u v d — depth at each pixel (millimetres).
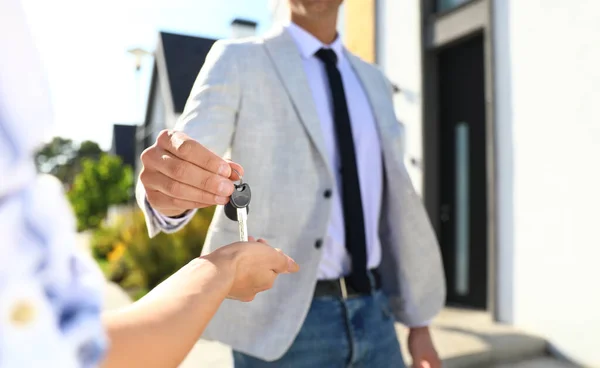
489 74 3432
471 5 3674
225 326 1095
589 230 2746
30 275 278
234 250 537
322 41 1329
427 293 1353
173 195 742
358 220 1206
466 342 2955
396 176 1318
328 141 1234
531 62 3119
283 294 1093
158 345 394
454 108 4152
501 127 3355
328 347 1125
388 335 1259
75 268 317
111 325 384
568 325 2877
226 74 1090
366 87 1369
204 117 1041
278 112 1124
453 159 4160
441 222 4258
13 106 287
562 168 2906
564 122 2895
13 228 277
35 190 301
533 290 3109
